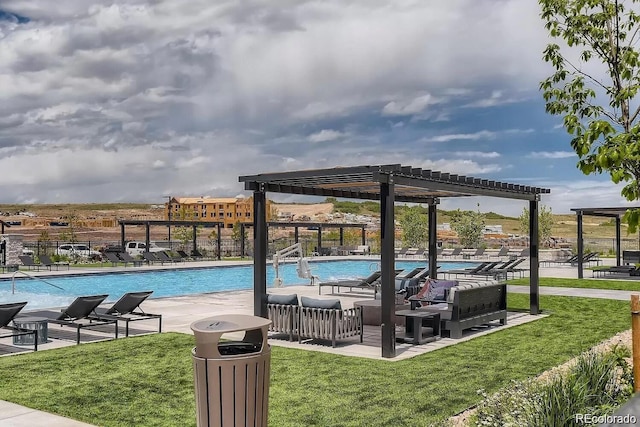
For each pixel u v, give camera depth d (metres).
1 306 9.16
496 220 110.44
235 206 103.75
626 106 5.48
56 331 11.14
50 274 22.92
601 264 30.70
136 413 6.04
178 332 10.83
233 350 4.54
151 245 38.59
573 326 11.55
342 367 8.13
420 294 12.52
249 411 4.29
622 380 6.26
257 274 10.58
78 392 6.81
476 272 21.42
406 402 6.43
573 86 5.93
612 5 5.68
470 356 8.85
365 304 12.16
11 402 6.42
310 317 9.83
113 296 19.53
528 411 4.90
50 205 120.81
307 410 6.14
